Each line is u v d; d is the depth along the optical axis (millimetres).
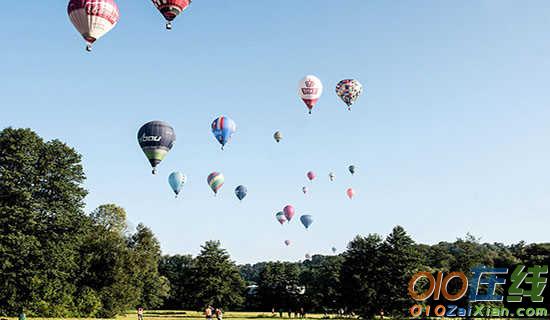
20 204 55281
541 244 85062
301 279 117750
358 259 79188
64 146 59500
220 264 93188
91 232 75312
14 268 53906
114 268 71625
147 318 71250
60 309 59188
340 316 88062
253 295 117500
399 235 75812
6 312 54906
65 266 57594
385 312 74125
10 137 56688
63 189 57562
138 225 102062
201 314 91938
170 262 148875
